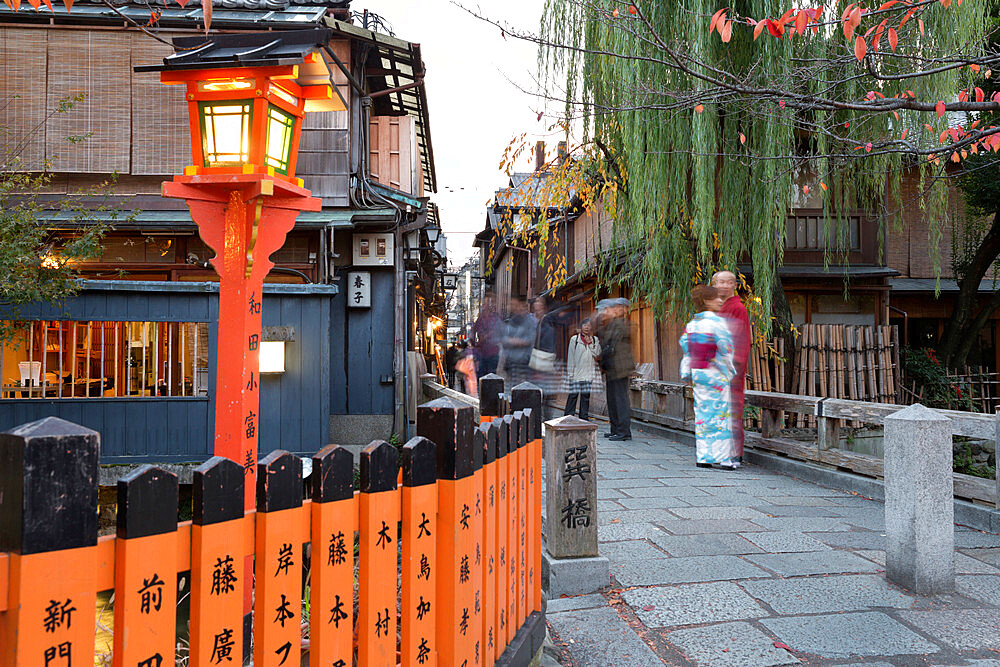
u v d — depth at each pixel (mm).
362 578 1739
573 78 9398
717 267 10070
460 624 2070
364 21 11078
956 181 14023
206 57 3223
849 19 4016
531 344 10539
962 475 5617
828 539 4934
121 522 1193
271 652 1479
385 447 1812
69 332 7535
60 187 10000
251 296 3396
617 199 10969
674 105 6031
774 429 8414
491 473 2430
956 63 5457
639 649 3252
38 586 1050
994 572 4230
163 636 1253
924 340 16859
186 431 7652
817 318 13508
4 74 9773
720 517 5586
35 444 1053
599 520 5520
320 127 10547
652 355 14180
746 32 8445
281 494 1506
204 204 3348
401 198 11141
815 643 3252
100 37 9945
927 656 3129
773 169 8453
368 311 10766
